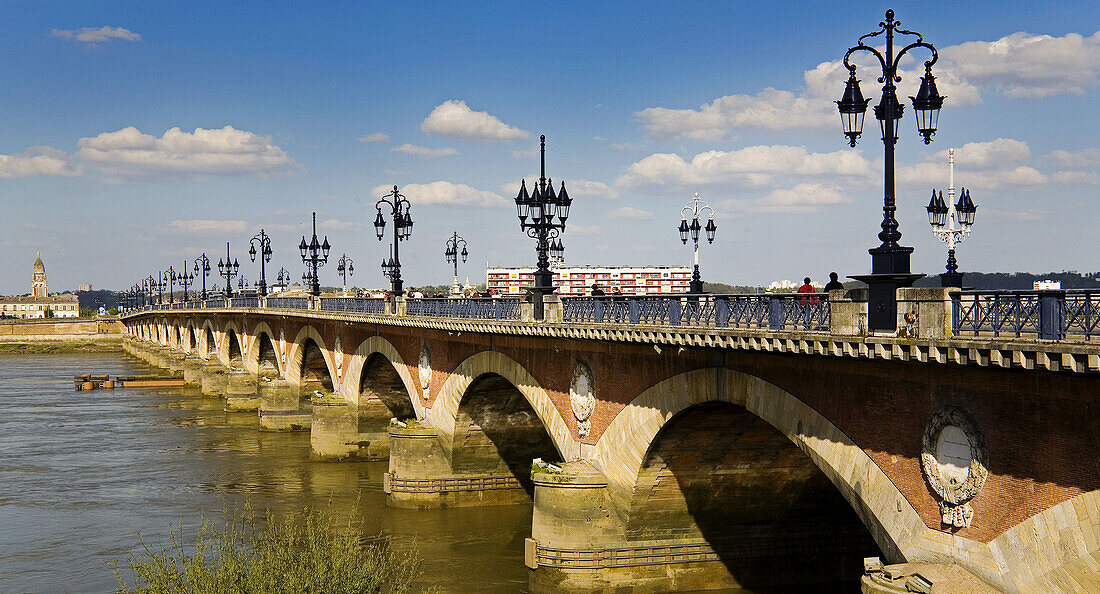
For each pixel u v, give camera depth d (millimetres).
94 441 75062
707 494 35625
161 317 168375
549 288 38906
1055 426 18953
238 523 48062
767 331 24562
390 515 49625
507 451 51781
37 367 153500
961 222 41500
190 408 97750
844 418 24141
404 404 67125
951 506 21188
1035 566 19234
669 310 29828
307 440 76000
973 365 19734
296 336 81125
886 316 21484
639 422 33062
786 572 37250
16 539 45719
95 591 38031
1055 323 17906
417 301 53594
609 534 35844
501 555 42219
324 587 26531
